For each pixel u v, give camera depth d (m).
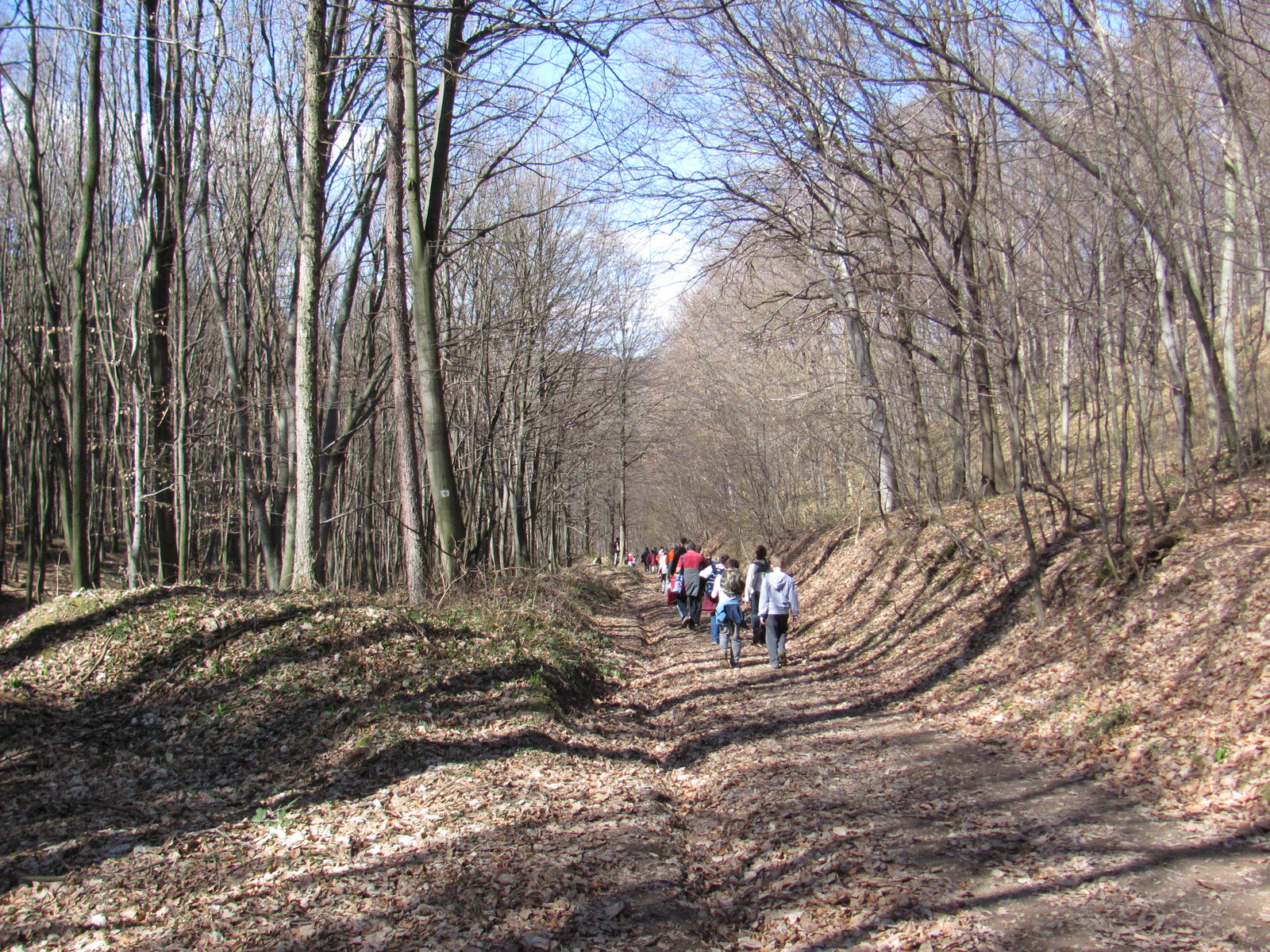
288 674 9.15
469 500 25.28
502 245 23.72
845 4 9.40
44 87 17.31
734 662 13.66
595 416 32.84
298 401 13.61
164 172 16.11
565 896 4.72
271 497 21.56
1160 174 9.31
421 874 5.08
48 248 19.78
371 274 19.66
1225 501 10.52
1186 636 7.90
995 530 14.60
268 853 5.60
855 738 8.35
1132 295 10.23
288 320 17.91
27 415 24.98
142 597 10.66
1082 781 6.35
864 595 16.91
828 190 13.18
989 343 10.58
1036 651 9.68
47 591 23.12
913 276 12.57
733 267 15.37
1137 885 4.43
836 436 22.36
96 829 5.95
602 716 10.09
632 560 60.56
